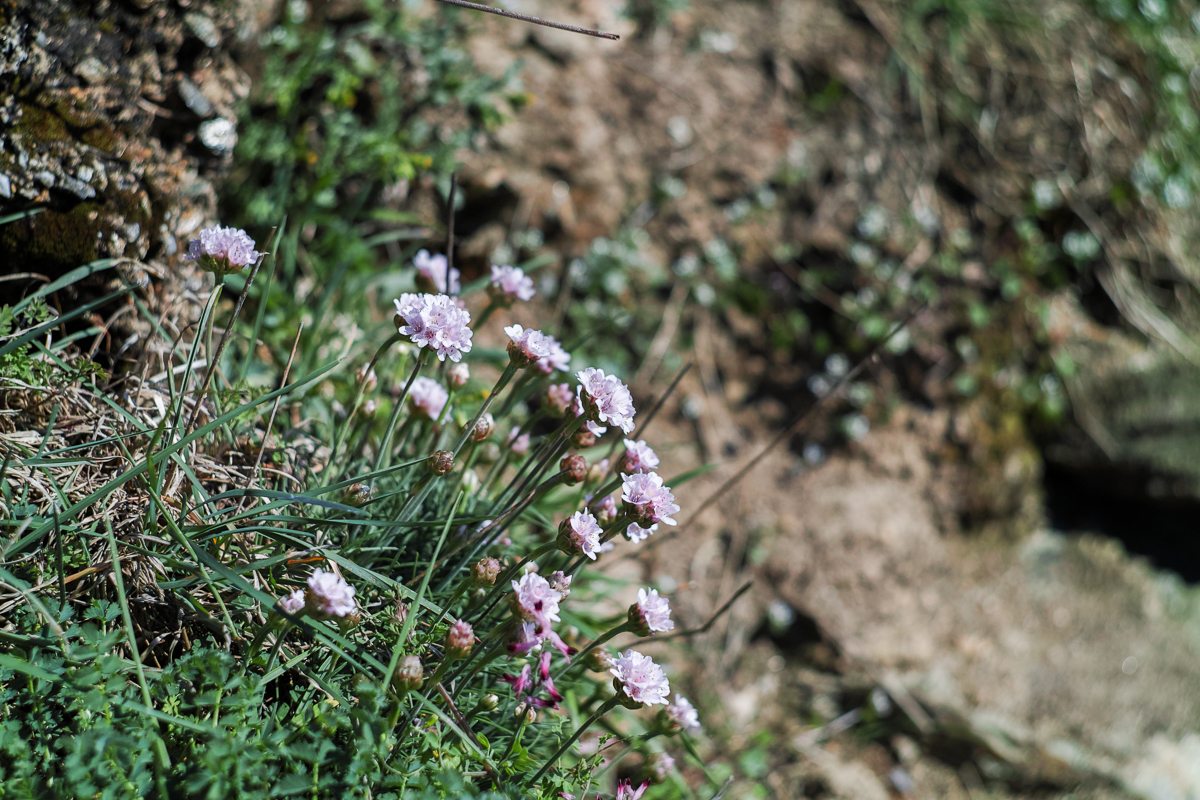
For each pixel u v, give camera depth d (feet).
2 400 1.88
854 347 3.28
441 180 2.77
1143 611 3.09
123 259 1.97
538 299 3.06
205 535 1.81
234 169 2.41
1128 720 2.77
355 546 1.89
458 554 1.98
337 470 2.04
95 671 1.64
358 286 2.48
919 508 3.16
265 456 2.00
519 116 3.03
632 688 1.78
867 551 3.03
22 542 1.72
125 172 2.03
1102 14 3.78
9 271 1.95
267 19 2.45
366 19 2.74
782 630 2.90
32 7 1.95
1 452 1.82
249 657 1.74
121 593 1.69
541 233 3.07
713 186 3.30
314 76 2.62
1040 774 2.67
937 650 2.91
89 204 1.99
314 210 2.55
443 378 2.21
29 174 1.93
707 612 2.85
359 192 2.63
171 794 1.64
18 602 1.74
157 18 2.09
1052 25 3.71
